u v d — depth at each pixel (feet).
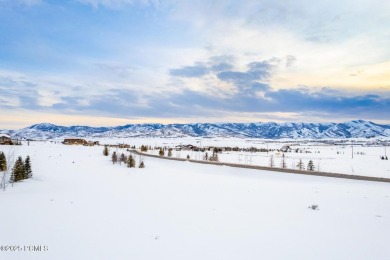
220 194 82.38
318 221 52.85
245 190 92.07
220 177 137.18
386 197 82.64
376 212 61.31
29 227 44.65
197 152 458.09
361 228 48.70
